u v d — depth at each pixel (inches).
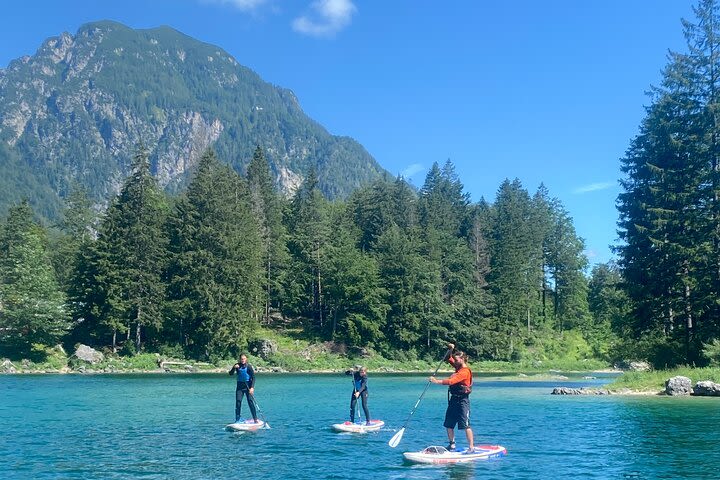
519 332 3538.4
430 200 4303.6
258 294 2957.7
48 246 3654.0
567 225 4050.2
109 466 554.9
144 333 2758.4
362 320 3075.8
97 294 2657.5
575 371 3078.2
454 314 3307.1
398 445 672.4
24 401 1176.2
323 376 2271.2
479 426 826.8
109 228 2694.4
